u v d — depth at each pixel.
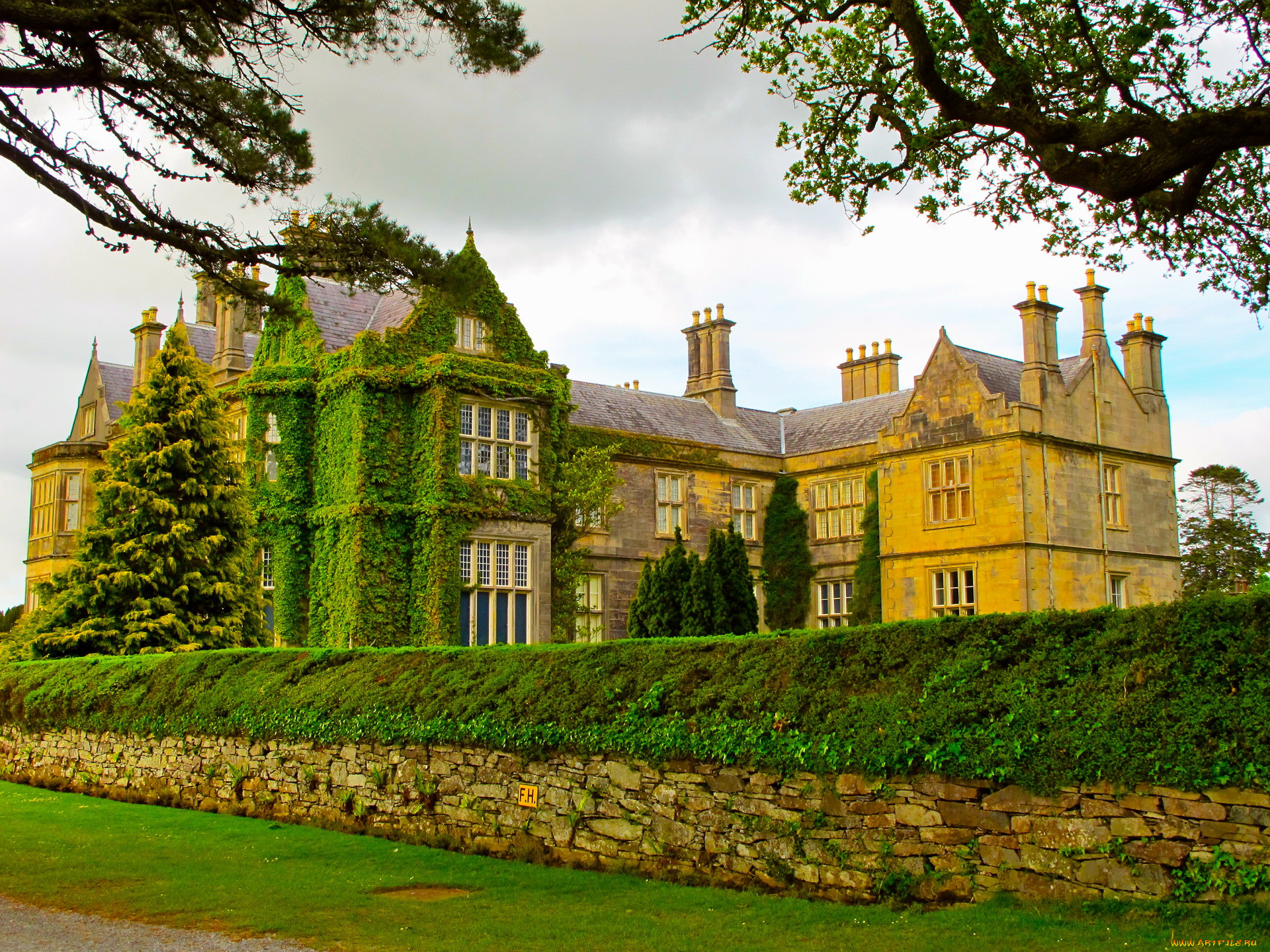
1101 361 31.42
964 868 10.22
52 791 21.34
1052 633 10.53
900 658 11.37
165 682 20.39
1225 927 8.52
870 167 13.98
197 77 12.30
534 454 28.38
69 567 25.86
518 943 9.34
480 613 27.06
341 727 16.48
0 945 9.23
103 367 36.69
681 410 37.66
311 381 28.73
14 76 11.45
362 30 12.80
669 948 9.16
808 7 12.59
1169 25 11.98
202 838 15.05
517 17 12.93
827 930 9.63
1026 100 12.11
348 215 13.38
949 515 30.12
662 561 23.75
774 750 11.57
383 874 12.50
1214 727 9.08
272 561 28.20
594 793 13.20
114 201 12.56
